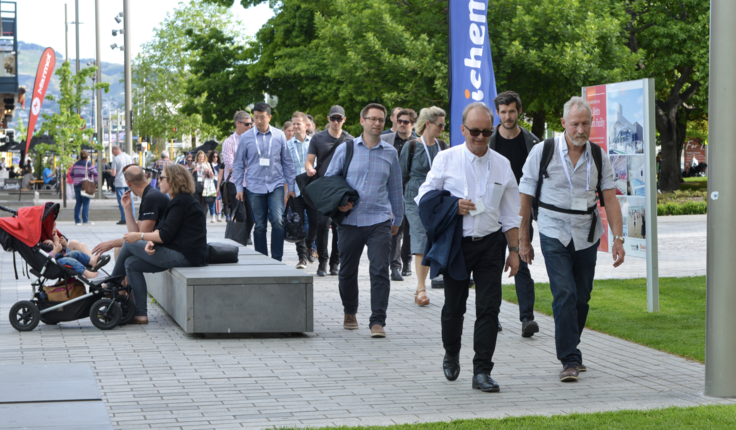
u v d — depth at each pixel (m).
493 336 5.47
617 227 5.81
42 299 7.67
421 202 5.43
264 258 9.04
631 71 25.30
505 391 5.43
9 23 29.77
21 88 33.38
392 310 8.83
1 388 5.41
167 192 8.18
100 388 5.47
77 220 22.39
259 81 35.62
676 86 33.62
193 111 38.38
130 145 25.92
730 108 5.23
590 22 23.70
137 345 6.95
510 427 4.41
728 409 4.82
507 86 25.03
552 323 8.08
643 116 8.41
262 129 11.10
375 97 25.75
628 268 12.62
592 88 9.21
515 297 9.70
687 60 31.27
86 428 4.53
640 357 6.51
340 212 7.44
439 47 24.66
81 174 22.19
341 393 5.36
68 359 6.36
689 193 30.41
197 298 7.18
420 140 9.02
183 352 6.68
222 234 17.61
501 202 5.51
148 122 59.00
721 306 5.23
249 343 7.08
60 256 7.86
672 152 34.12
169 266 7.97
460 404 5.08
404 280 11.23
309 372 5.97
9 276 11.62
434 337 7.37
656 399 5.20
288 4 33.88
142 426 4.58
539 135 30.20
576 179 5.75
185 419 4.72
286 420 4.70
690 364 6.26
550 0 23.88
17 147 43.03
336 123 10.45
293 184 11.17
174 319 7.93
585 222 5.78
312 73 31.23
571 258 5.82
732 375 5.22
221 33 37.22
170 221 7.92
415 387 5.53
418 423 4.52
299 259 12.41
